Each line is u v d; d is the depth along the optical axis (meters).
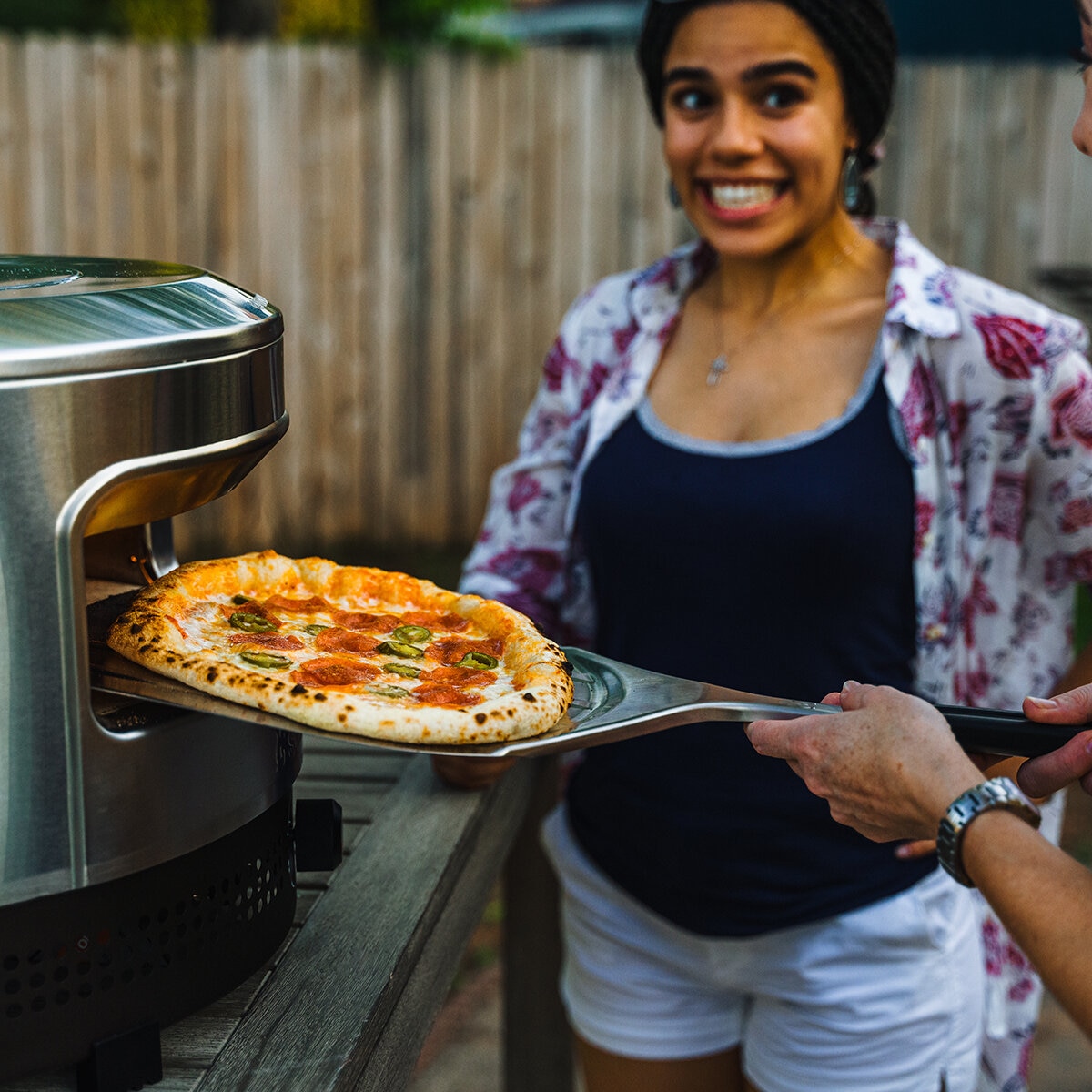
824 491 1.65
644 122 5.76
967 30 7.34
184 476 1.03
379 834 1.50
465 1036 3.13
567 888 1.93
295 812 1.33
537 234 5.85
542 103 5.72
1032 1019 1.91
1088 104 1.22
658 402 1.86
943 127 5.88
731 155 1.71
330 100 5.59
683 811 1.72
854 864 1.68
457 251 5.83
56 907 0.97
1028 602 1.82
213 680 1.06
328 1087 1.01
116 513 1.02
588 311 2.01
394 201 5.74
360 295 5.80
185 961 1.06
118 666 1.12
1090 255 6.02
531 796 2.01
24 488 0.91
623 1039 1.86
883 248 1.90
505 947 2.39
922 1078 1.71
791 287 1.83
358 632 1.33
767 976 1.73
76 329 0.94
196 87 5.47
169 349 0.98
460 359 5.95
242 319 1.07
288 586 1.42
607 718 1.15
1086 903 0.94
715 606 1.72
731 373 1.82
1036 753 1.17
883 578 1.68
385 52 5.58
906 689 1.75
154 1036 1.03
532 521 1.99
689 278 1.93
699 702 1.18
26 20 5.89
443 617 1.41
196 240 5.60
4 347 0.90
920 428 1.67
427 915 1.32
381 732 1.04
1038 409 1.66
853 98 1.76
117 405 0.95
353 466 5.96
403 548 6.09
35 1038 0.97
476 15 6.03
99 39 5.36
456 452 6.04
